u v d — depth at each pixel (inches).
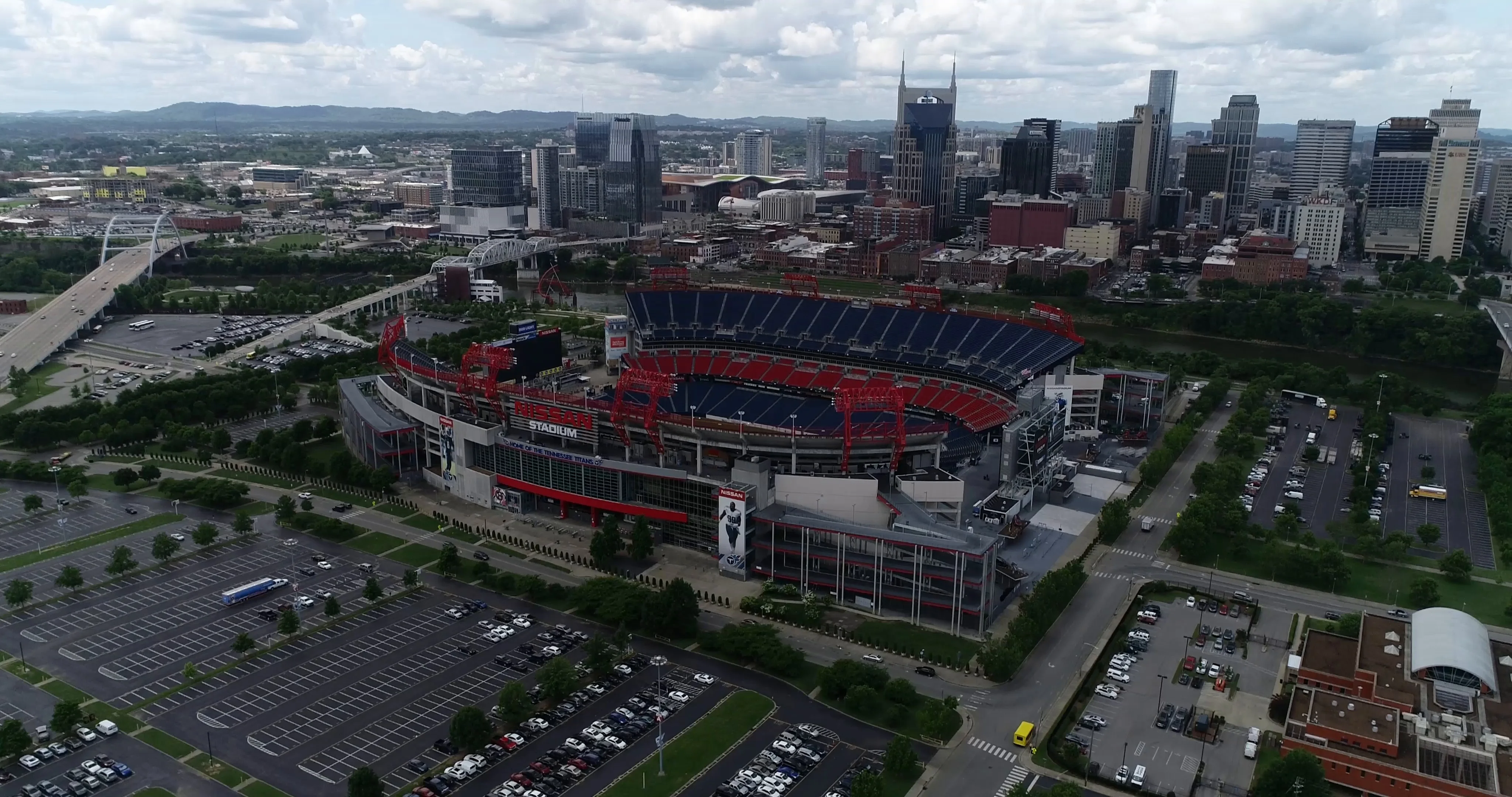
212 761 7751.0
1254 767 7795.3
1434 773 7150.6
